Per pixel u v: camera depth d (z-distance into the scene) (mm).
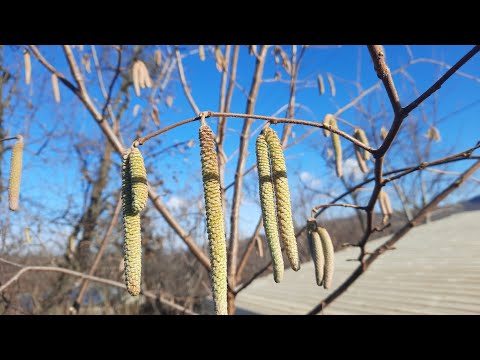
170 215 266
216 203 117
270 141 134
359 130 236
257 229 272
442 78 124
